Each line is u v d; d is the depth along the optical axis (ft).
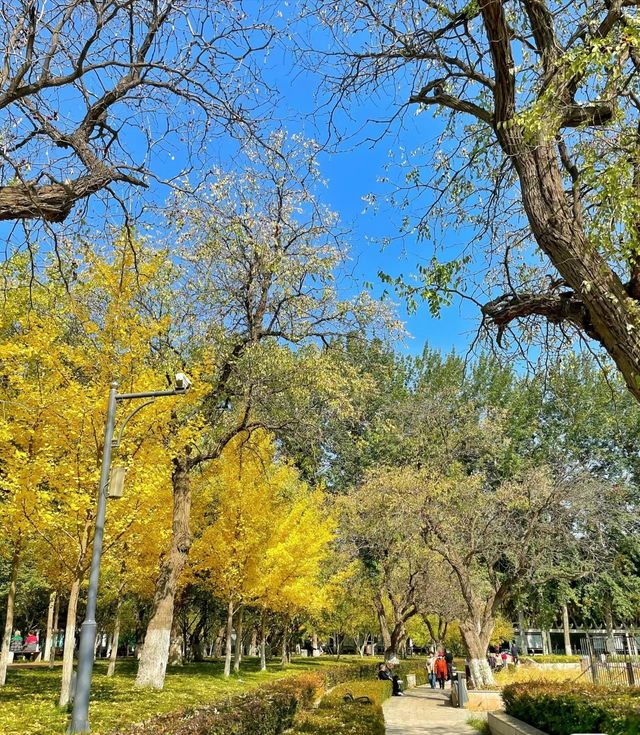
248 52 21.07
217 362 51.72
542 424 91.25
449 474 68.80
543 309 21.16
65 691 34.99
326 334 54.39
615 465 87.86
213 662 101.45
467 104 22.74
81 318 38.17
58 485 35.91
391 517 68.80
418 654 190.39
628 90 21.08
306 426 53.93
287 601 71.67
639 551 88.22
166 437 42.06
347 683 57.57
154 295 47.16
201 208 35.37
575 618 136.56
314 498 75.61
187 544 51.65
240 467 61.82
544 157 17.84
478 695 53.72
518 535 63.41
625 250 16.78
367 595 97.96
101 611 96.27
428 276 23.18
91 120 20.51
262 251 47.67
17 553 46.57
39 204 18.07
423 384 100.17
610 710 23.49
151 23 20.29
